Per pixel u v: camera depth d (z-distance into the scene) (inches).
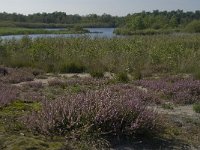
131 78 552.1
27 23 4980.3
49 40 965.2
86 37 1013.8
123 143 235.5
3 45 900.0
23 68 653.3
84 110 246.7
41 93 400.2
